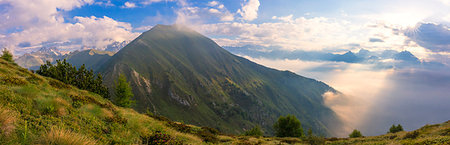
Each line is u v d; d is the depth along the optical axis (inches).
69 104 407.8
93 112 420.8
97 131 323.3
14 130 189.2
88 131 299.3
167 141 401.7
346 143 1032.8
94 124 348.5
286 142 1112.8
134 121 470.6
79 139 212.8
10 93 315.9
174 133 594.2
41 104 325.7
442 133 702.5
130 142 349.4
